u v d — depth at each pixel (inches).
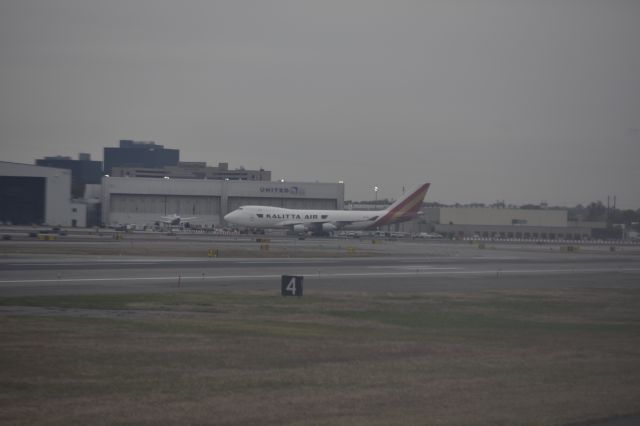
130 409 1515.7
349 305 3641.7
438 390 1760.6
